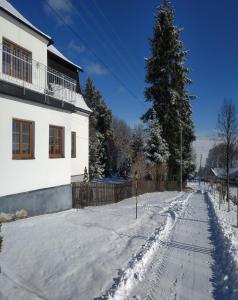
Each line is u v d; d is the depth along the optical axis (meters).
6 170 11.52
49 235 9.76
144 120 38.72
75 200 16.89
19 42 13.34
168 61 37.78
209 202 23.81
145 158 33.94
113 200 20.67
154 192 32.16
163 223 12.57
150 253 8.27
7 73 12.59
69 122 16.16
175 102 37.31
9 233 9.76
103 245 8.92
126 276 6.58
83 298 5.70
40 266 7.21
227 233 11.17
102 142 50.00
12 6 15.28
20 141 12.51
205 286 6.43
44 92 14.44
